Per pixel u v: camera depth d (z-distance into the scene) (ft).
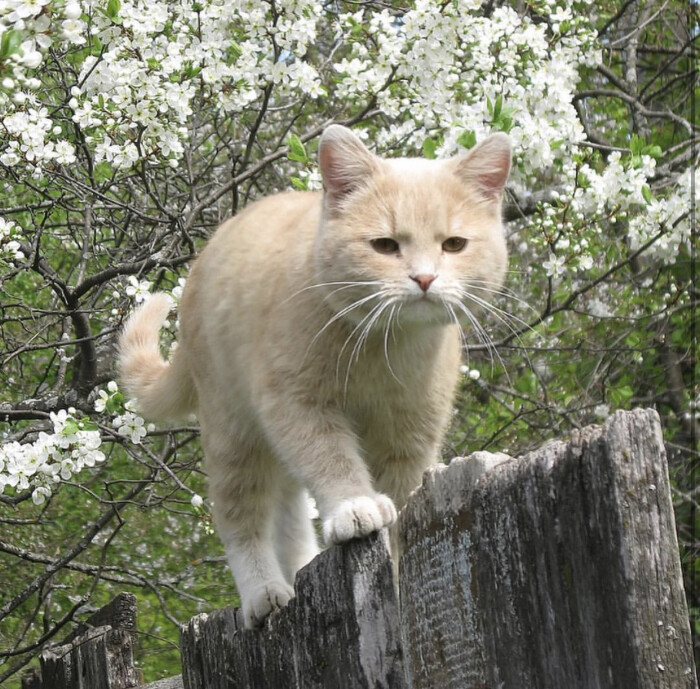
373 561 7.59
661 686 5.09
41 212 20.97
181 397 14.57
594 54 20.76
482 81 18.42
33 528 24.21
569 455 5.55
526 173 17.43
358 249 11.05
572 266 18.65
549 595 5.68
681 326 28.30
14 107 15.85
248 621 9.77
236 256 12.74
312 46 25.48
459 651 6.48
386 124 24.72
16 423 23.16
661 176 25.38
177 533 24.91
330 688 7.97
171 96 16.52
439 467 6.79
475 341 24.79
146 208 21.21
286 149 20.52
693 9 30.07
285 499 14.58
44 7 11.19
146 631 22.62
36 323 23.39
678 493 25.71
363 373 11.32
